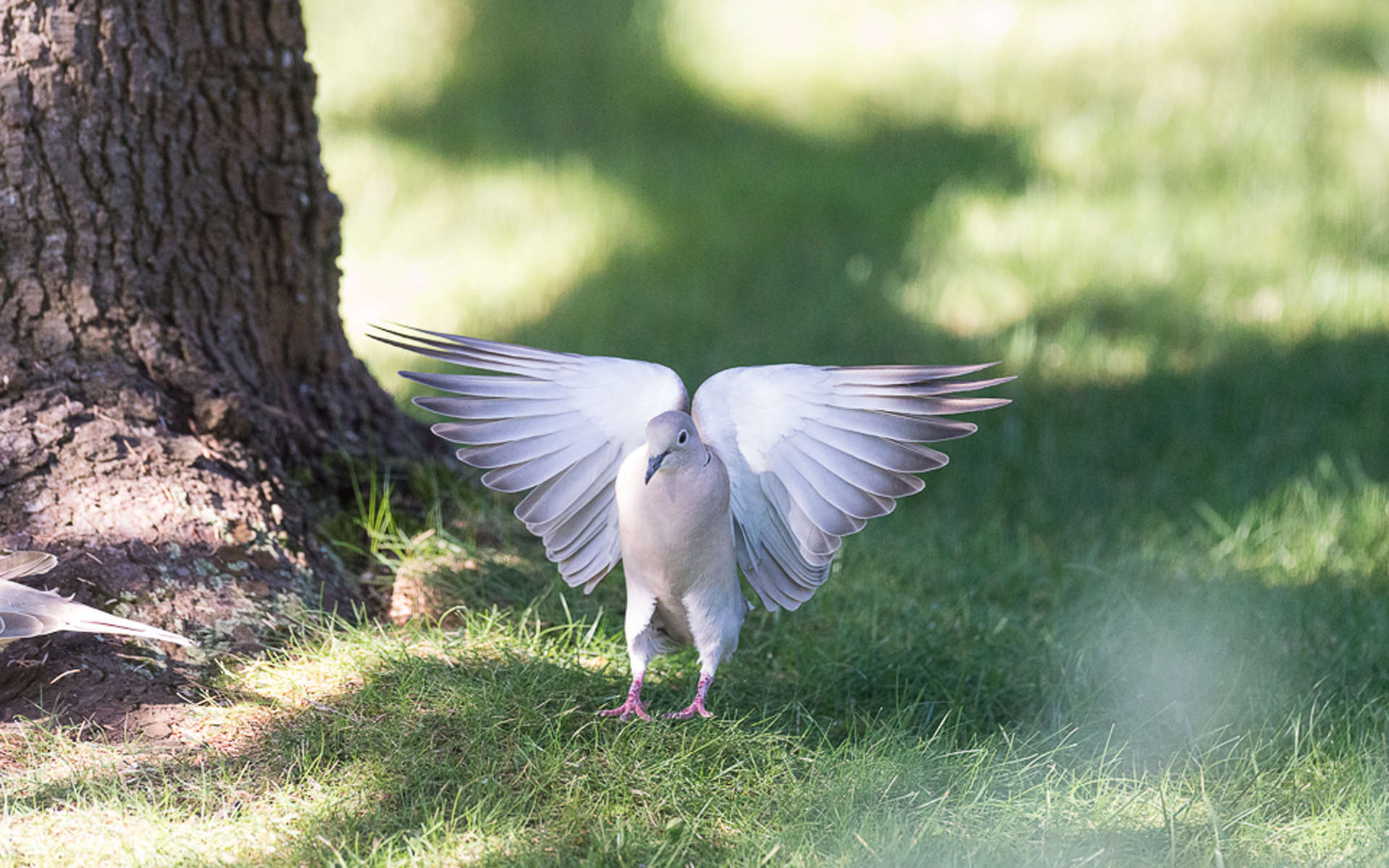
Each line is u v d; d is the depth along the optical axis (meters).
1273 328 16.89
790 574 7.78
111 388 8.62
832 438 7.28
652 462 6.70
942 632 9.73
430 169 21.41
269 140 9.59
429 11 24.66
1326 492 12.91
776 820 6.88
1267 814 7.35
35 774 6.69
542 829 6.64
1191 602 10.39
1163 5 24.81
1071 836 6.89
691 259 19.34
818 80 23.66
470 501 10.51
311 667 7.89
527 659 8.20
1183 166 21.00
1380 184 20.27
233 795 6.72
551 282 18.73
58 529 8.01
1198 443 14.33
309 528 9.27
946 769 7.46
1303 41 23.86
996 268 18.73
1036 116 22.58
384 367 15.99
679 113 23.12
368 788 6.83
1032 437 14.66
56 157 8.55
